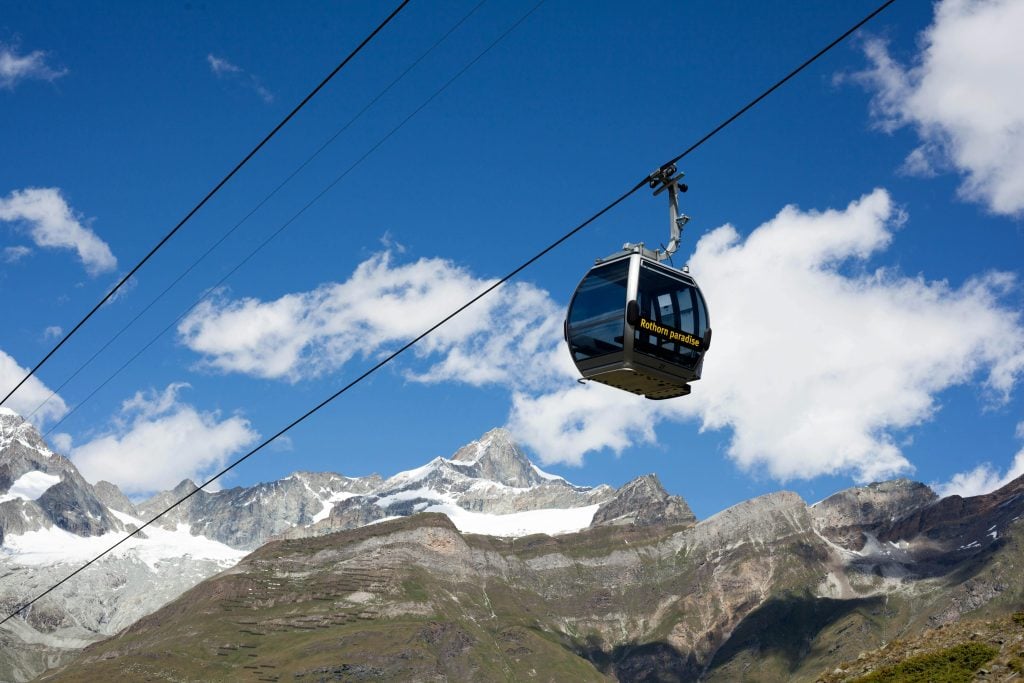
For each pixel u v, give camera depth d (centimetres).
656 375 4141
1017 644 6756
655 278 4128
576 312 4197
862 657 7569
